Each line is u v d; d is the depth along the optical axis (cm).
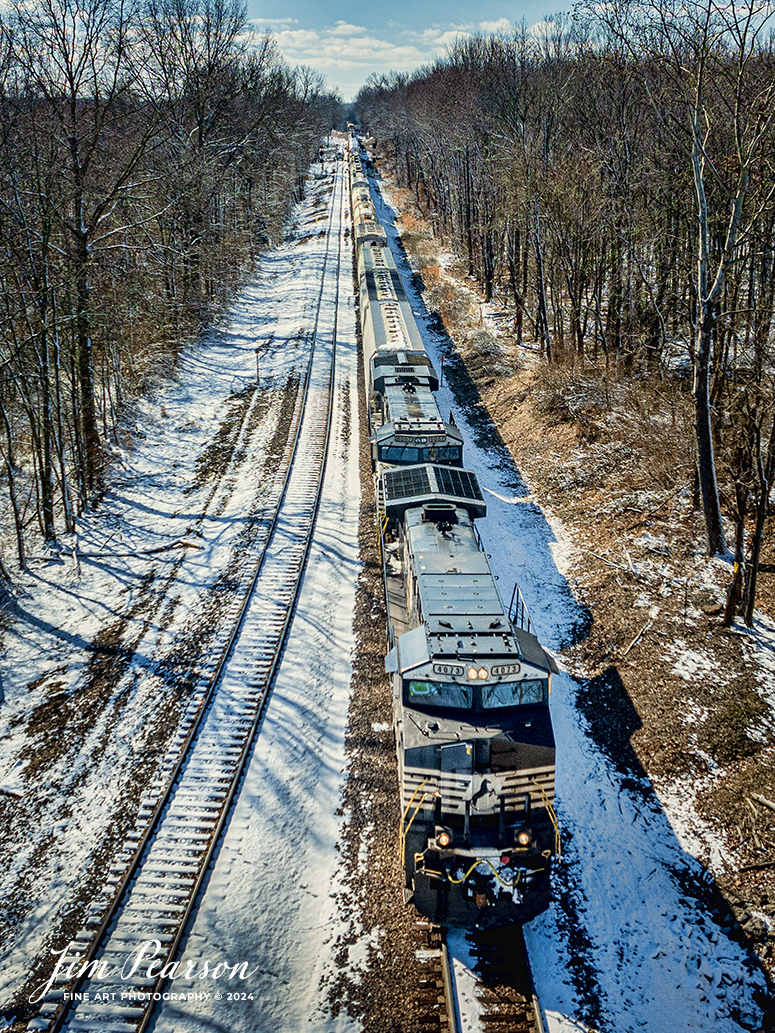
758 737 1321
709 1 1484
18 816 1241
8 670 1591
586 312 3152
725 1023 948
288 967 1001
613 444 2419
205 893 1098
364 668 1571
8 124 2077
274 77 7269
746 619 1555
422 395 2203
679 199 2334
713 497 1738
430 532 1479
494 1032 902
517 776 1025
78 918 1066
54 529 2173
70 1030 925
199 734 1405
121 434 2745
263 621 1736
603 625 1702
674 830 1212
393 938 1025
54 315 2020
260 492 2356
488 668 1066
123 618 1766
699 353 1658
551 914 1070
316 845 1183
